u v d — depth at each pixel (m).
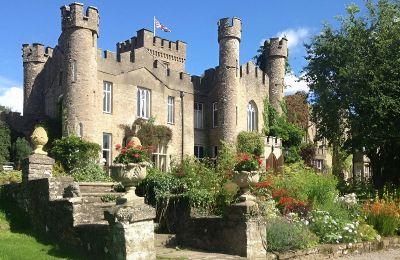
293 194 14.99
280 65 43.19
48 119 31.39
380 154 25.44
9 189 12.05
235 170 10.95
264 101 41.94
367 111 23.52
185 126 37.12
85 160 24.22
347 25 26.62
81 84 29.34
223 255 10.08
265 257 10.40
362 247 13.68
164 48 43.94
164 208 13.16
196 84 38.84
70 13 29.78
